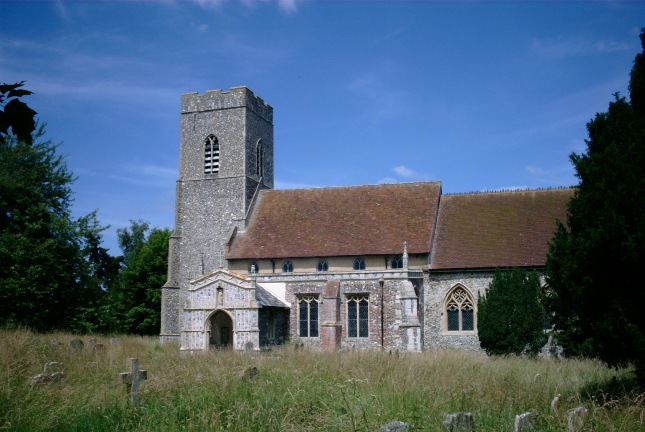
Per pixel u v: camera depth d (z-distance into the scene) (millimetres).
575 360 29594
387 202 49312
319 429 14438
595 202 18391
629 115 20062
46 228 47312
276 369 21109
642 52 21281
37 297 44344
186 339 42281
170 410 15727
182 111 54281
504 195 47656
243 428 14211
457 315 43000
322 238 47594
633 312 16828
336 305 42531
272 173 57188
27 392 16969
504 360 30391
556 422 14023
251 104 53781
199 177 52844
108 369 22250
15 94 8258
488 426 14648
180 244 52031
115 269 56906
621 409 15344
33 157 50031
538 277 38781
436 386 18219
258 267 47750
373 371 20484
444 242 45281
